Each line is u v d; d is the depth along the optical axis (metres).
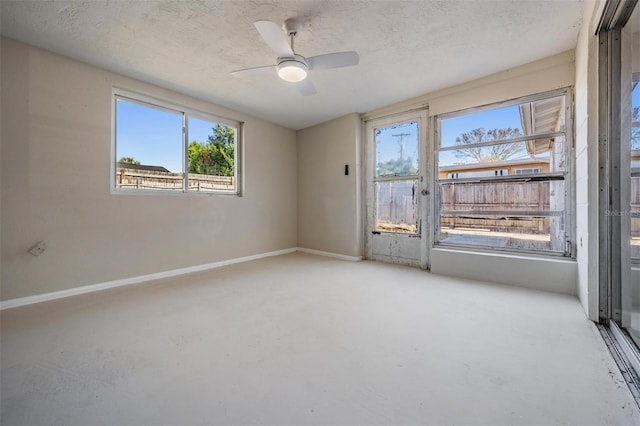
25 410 1.23
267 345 1.80
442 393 1.34
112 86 3.05
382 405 1.27
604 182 2.04
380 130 4.41
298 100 3.92
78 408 1.25
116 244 3.09
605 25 1.93
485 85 3.24
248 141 4.51
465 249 3.54
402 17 2.19
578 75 2.50
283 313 2.32
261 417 1.20
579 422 1.16
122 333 1.96
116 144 3.15
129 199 3.20
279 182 5.04
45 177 2.63
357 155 4.47
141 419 1.19
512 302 2.54
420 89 3.58
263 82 3.32
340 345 1.80
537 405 1.26
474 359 1.63
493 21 2.25
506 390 1.36
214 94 3.68
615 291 2.00
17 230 2.49
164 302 2.58
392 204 4.30
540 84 2.88
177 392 1.36
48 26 2.27
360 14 2.15
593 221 2.10
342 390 1.37
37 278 2.59
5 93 2.43
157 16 2.15
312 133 5.10
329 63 2.34
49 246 2.65
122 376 1.48
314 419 1.19
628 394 1.31
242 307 2.46
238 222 4.38
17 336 1.91
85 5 2.02
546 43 2.58
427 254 3.87
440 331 1.99
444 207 3.70
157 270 3.43
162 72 3.07
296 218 5.37
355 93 3.70
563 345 1.77
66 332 1.97
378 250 4.47
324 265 4.14
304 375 1.49
